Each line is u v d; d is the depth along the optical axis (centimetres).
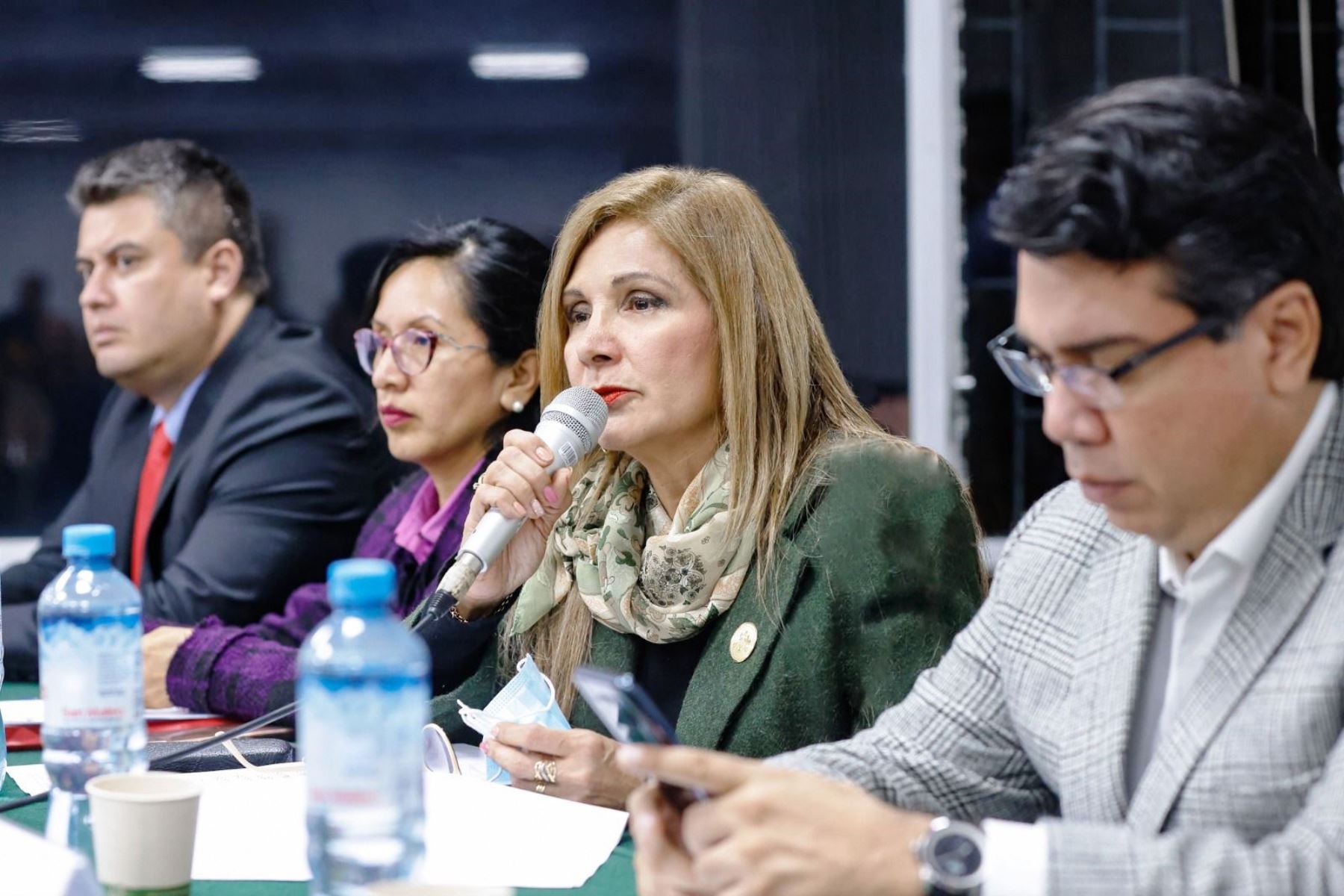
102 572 212
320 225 602
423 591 346
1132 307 159
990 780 204
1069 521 201
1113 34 584
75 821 206
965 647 209
